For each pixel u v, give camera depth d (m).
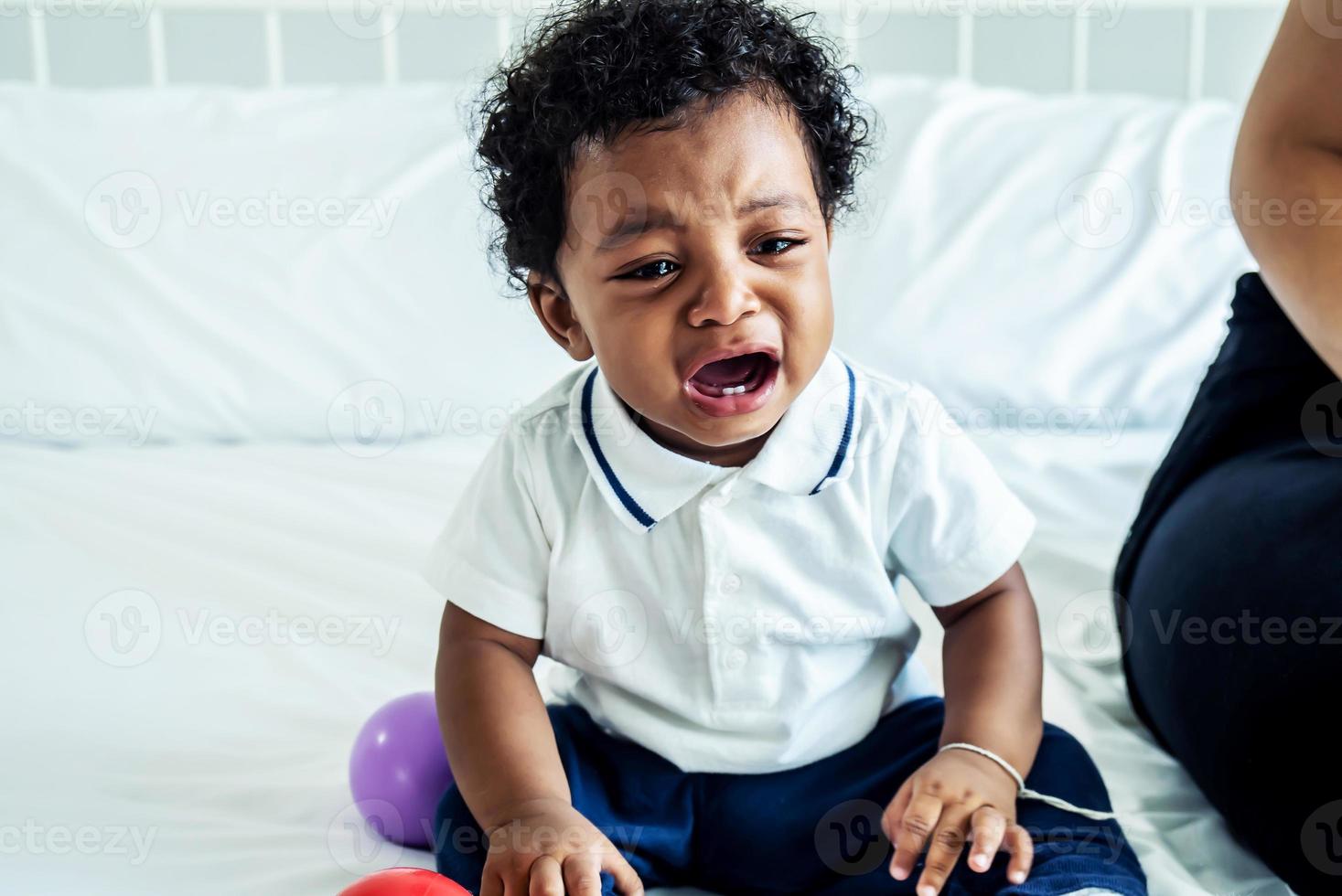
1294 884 0.82
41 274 1.70
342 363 1.71
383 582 1.31
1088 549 1.41
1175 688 0.94
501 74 0.93
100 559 1.35
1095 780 0.88
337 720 1.07
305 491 1.52
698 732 0.90
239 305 1.71
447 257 1.75
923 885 0.77
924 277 1.75
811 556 0.89
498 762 0.84
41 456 1.58
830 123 0.88
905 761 0.90
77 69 2.25
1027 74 2.37
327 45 2.27
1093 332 1.74
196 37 2.25
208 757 1.00
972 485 0.91
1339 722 0.79
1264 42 2.35
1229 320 1.08
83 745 1.01
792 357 0.80
